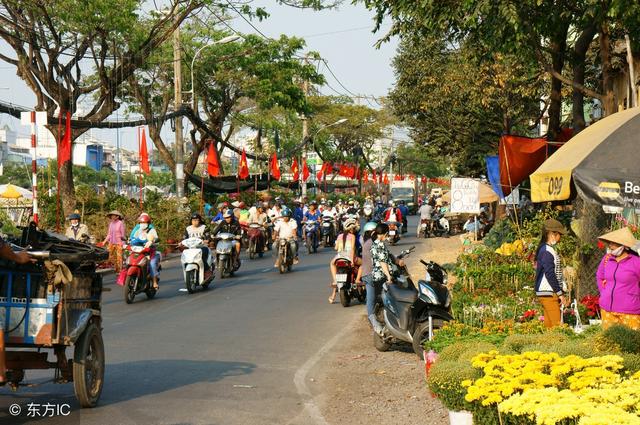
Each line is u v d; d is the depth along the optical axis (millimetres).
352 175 74875
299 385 10836
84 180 79625
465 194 24688
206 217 36750
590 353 8367
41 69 29562
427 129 41344
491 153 40469
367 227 14406
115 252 25078
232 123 49281
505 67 31031
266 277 24969
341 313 17578
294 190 63188
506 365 7285
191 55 42938
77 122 26141
